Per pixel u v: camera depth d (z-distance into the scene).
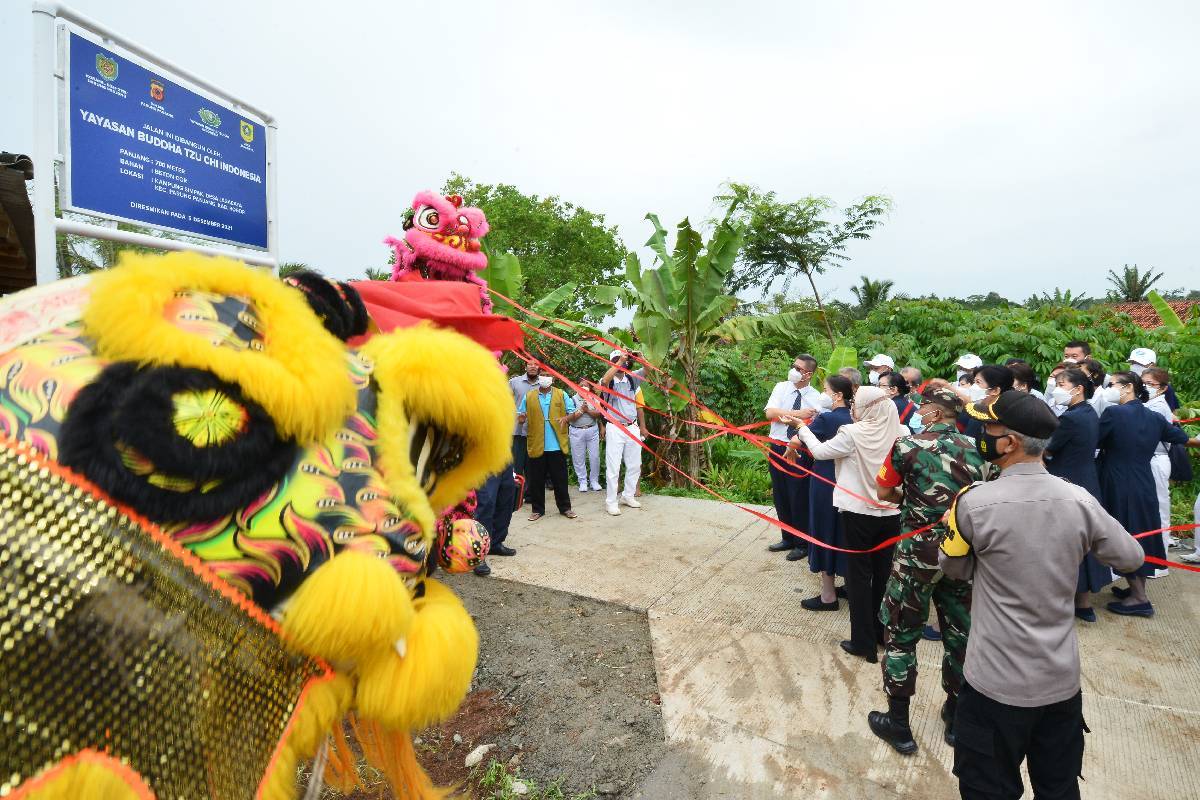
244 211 2.86
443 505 1.55
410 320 1.91
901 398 5.72
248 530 1.01
